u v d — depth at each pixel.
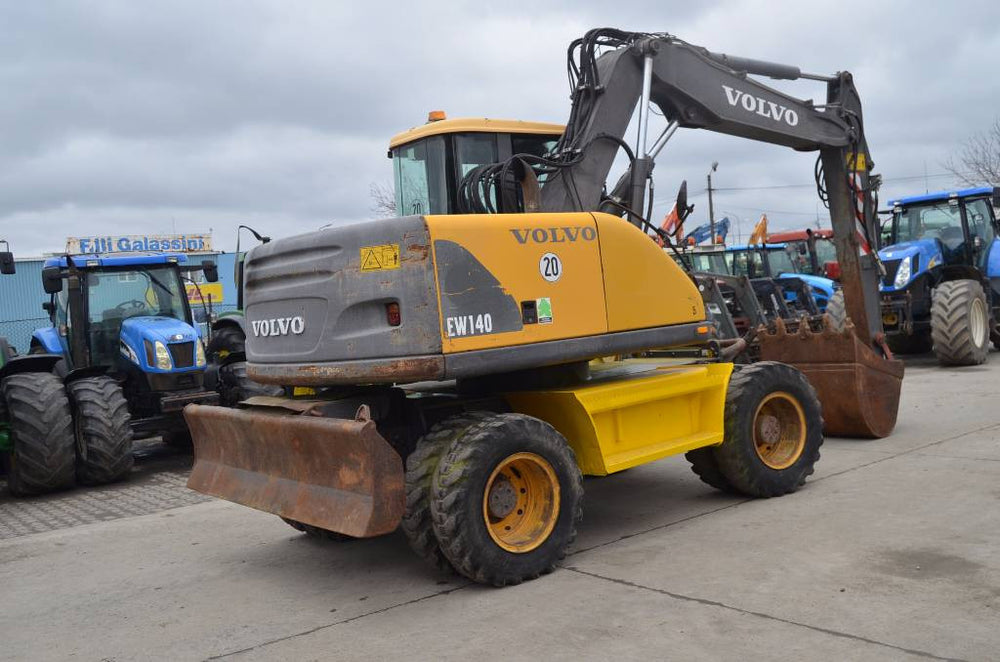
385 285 4.44
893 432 7.64
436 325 4.34
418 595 4.48
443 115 5.97
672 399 5.45
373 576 4.88
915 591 3.92
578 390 4.97
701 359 6.45
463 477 4.29
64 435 7.96
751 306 10.77
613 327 5.06
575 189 5.91
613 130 6.14
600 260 5.04
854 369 7.20
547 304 4.76
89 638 4.25
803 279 15.35
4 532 6.79
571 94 6.17
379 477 4.16
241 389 9.57
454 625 4.01
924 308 12.79
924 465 6.32
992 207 13.05
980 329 12.02
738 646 3.50
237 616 4.41
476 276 4.50
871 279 8.06
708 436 5.57
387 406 5.00
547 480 4.64
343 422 4.26
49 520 7.11
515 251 4.66
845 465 6.55
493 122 5.83
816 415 6.04
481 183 5.73
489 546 4.36
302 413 4.61
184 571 5.28
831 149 7.88
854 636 3.50
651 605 4.03
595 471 4.99
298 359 4.88
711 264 16.69
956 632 3.46
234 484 5.08
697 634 3.65
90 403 8.25
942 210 13.23
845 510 5.34
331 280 4.67
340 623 4.18
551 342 4.76
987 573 4.08
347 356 4.60
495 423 4.46
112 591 4.99
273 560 5.37
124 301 9.58
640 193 6.08
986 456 6.44
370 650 3.80
